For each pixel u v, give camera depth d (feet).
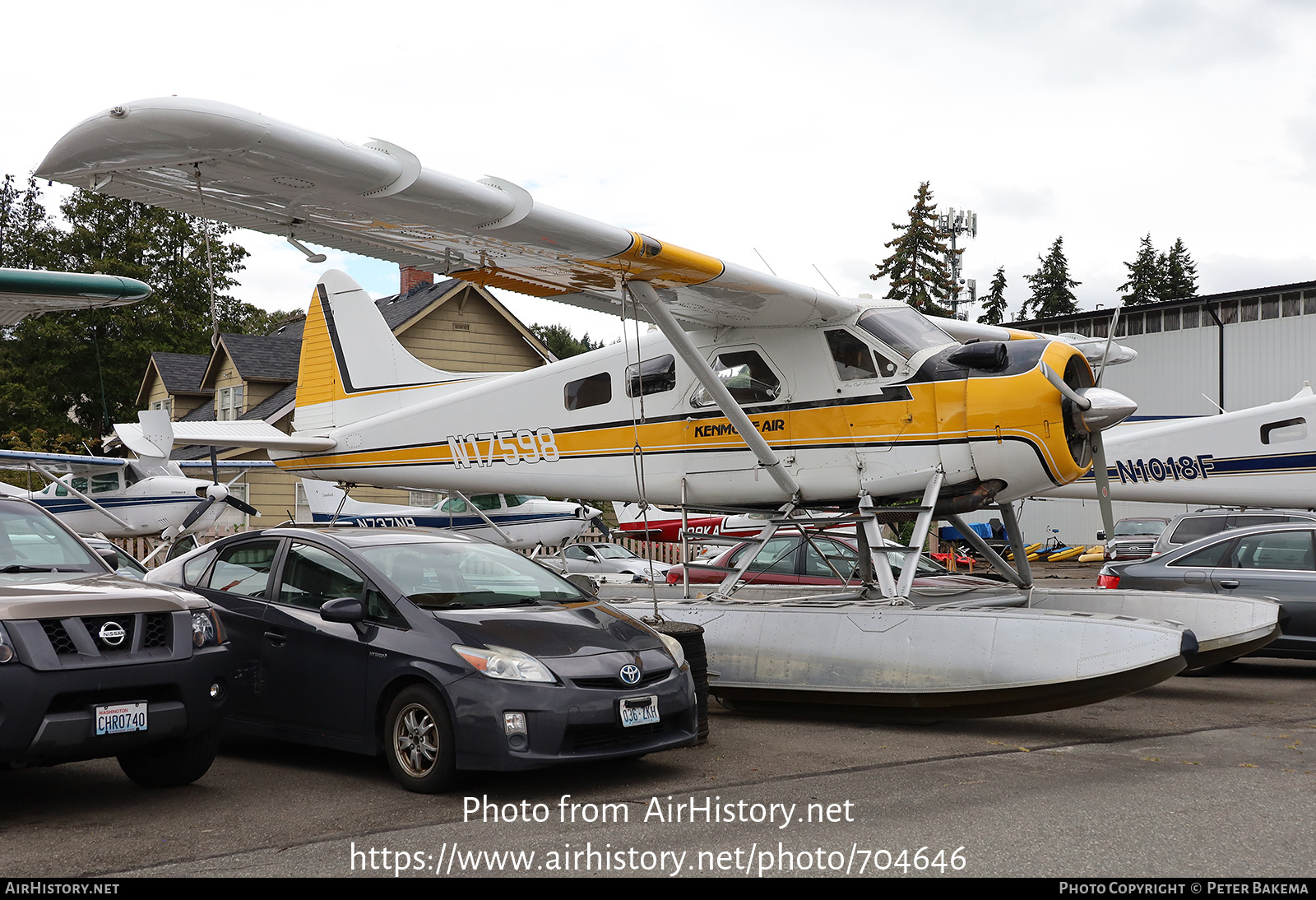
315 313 40.29
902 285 155.33
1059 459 25.72
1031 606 30.27
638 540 73.61
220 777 18.89
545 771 19.17
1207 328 94.53
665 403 30.55
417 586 19.39
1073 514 95.30
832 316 28.12
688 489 30.12
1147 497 51.19
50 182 19.74
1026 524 97.66
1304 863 13.41
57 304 24.89
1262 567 31.86
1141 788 17.47
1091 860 13.53
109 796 17.43
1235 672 33.53
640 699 17.97
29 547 18.20
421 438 35.91
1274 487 48.34
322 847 14.35
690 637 21.68
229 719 20.31
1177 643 21.67
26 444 113.19
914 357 27.09
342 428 38.58
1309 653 30.45
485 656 17.22
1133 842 14.28
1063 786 17.65
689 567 30.04
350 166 19.85
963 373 26.50
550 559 64.59
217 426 39.40
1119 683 21.81
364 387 38.78
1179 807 16.16
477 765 16.79
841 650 24.64
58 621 15.35
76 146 18.61
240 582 21.25
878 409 27.30
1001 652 22.95
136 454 70.49
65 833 15.11
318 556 20.33
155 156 18.88
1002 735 22.93
